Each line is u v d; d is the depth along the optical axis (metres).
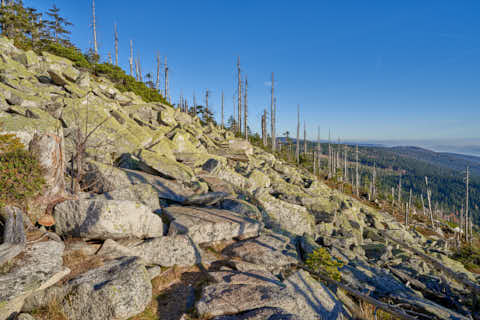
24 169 8.26
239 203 15.12
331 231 21.34
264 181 24.45
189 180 15.88
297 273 9.74
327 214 21.98
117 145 16.97
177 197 13.54
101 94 24.58
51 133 9.70
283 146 84.12
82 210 8.30
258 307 7.05
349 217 27.23
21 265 5.86
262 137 74.38
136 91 38.41
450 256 29.83
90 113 17.89
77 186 11.22
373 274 14.84
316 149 80.69
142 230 9.22
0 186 7.40
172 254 9.14
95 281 6.33
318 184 33.97
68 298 5.88
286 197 23.23
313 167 65.56
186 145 23.28
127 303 6.09
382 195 82.31
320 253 11.70
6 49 24.28
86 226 8.14
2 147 8.42
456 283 17.03
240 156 28.20
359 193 67.56
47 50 32.84
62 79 21.61
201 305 6.84
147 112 27.84
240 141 34.12
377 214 34.47
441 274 18.12
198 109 71.44
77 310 5.77
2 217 7.30
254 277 8.78
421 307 11.96
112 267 7.09
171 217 11.41
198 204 14.27
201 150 25.77
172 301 7.39
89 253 7.89
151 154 16.95
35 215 8.34
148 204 11.54
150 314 6.64
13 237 6.38
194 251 9.62
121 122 20.64
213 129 41.12
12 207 7.52
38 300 5.72
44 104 16.88
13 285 5.27
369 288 13.03
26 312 5.64
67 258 7.24
